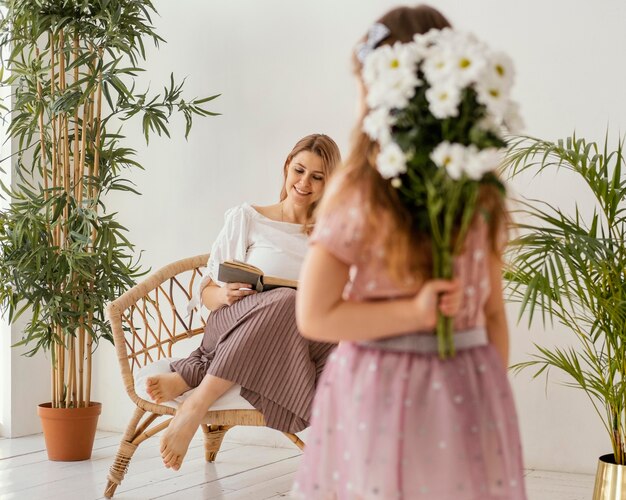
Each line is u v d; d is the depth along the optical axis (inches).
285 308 107.8
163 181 157.1
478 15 130.6
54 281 135.4
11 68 146.3
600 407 123.6
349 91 140.2
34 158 138.3
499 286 56.6
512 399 54.0
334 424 54.3
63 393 139.7
